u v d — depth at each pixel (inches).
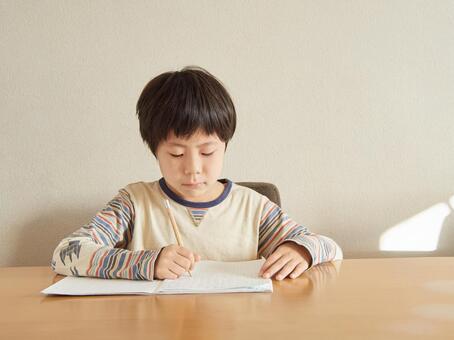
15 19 55.5
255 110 57.6
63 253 30.2
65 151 56.1
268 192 47.4
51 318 20.8
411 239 59.0
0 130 55.5
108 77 56.4
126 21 56.5
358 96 58.4
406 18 58.6
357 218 58.5
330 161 58.3
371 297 23.5
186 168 33.1
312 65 58.0
